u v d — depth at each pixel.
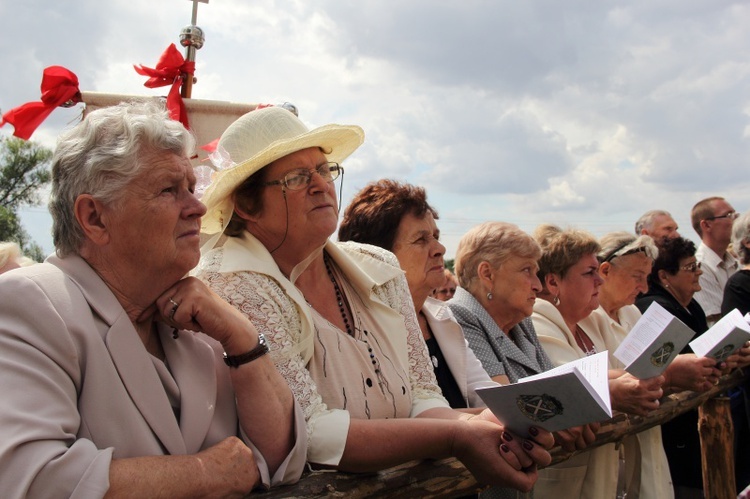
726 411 4.35
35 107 2.79
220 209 2.25
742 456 4.94
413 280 2.97
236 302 1.99
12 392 1.34
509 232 3.35
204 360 1.75
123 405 1.50
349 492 1.83
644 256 4.33
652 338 2.88
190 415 1.64
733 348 3.62
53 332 1.42
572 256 3.84
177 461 1.49
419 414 2.31
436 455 2.05
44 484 1.30
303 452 1.80
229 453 1.60
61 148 1.57
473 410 2.65
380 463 1.95
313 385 2.02
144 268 1.57
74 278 1.54
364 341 2.27
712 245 6.67
